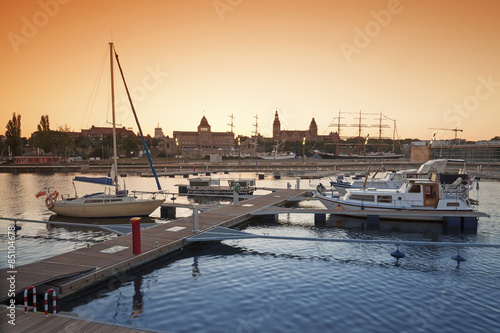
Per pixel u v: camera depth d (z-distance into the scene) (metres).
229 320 11.44
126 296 13.57
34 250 20.66
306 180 69.94
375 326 11.01
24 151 142.62
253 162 119.31
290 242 21.78
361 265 17.39
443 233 24.33
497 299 13.22
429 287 14.42
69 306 12.66
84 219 29.19
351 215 29.02
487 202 38.53
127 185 62.56
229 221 25.03
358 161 116.38
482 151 98.12
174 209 32.00
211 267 17.11
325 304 12.67
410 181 28.73
